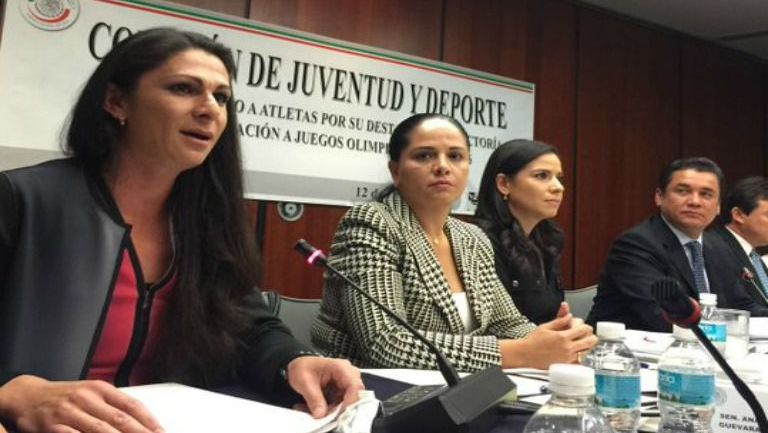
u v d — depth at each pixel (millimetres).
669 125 4594
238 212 1140
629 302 2141
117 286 986
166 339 1032
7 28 2352
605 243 4203
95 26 2504
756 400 648
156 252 1062
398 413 674
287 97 2939
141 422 603
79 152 1041
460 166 1545
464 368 1114
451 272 1518
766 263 2934
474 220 2131
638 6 4215
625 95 4344
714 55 4910
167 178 1046
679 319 671
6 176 966
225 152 1125
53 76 2428
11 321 890
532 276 1986
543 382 1030
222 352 1030
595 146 4176
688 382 758
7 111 2348
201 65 1004
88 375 932
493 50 3744
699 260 2309
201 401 770
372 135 3178
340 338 1369
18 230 937
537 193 2070
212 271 1090
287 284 3031
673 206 2285
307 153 2994
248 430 662
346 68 3105
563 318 1198
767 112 5266
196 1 2814
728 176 5000
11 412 628
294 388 848
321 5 3148
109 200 1012
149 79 985
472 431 667
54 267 930
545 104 3945
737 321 1389
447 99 3432
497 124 3623
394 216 1443
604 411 784
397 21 3391
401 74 3273
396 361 1148
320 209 3121
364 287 1283
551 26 3996
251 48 2850
